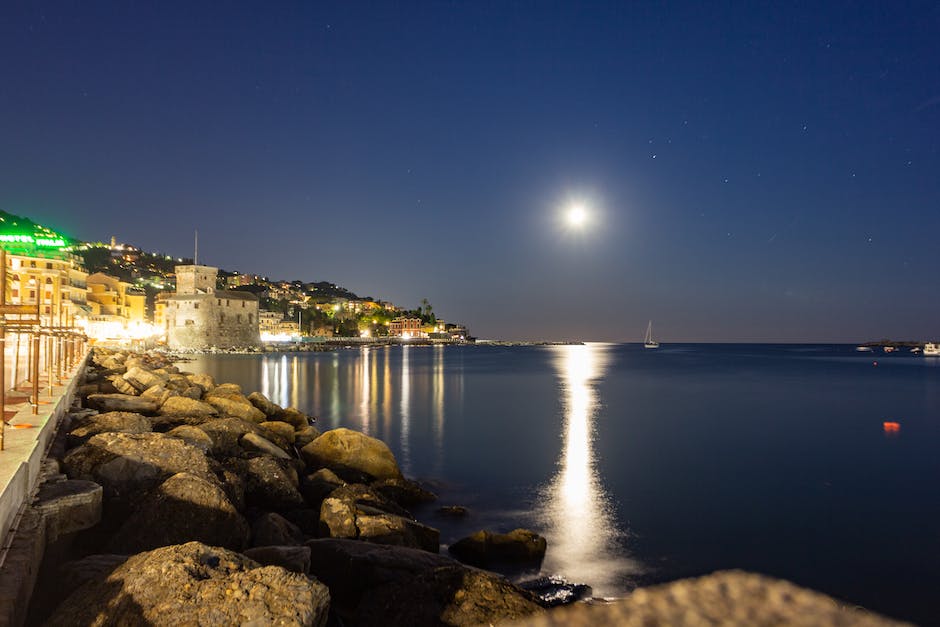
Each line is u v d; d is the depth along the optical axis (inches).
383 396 2149.4
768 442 1211.9
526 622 294.8
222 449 652.7
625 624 281.6
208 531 374.3
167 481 390.3
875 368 4495.6
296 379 2906.0
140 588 218.2
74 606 223.3
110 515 392.2
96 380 1139.9
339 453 772.0
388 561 380.5
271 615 206.2
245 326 5821.9
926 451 1114.1
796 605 293.6
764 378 3297.2
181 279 5521.7
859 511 720.3
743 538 618.8
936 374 3678.6
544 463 993.5
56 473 374.6
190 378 1277.1
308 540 417.1
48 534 311.1
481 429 1374.3
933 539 618.5
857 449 1137.4
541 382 2918.3
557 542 596.7
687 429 1382.9
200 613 205.9
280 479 567.2
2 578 223.6
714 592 311.4
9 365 930.7
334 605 367.6
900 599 470.9
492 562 533.0
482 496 775.7
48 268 3287.4
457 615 303.0
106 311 4918.8
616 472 928.9
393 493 711.1
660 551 576.7
